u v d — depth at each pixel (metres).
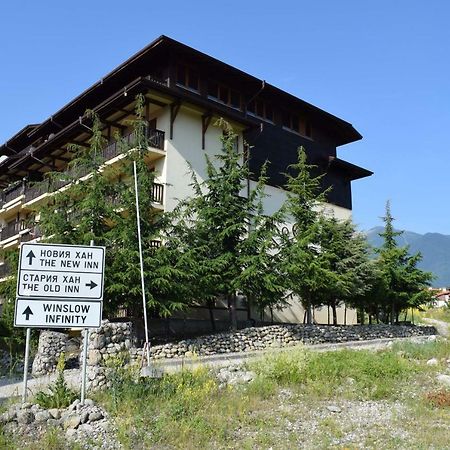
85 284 10.80
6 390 14.38
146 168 23.47
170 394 11.28
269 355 14.41
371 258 29.28
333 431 9.95
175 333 24.27
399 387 13.43
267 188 33.56
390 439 9.54
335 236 28.38
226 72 31.69
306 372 13.88
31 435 9.16
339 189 40.00
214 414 10.48
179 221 23.77
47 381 15.22
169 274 20.86
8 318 23.73
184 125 29.44
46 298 10.55
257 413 10.91
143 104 26.34
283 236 25.30
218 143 30.83
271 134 34.94
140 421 9.70
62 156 36.59
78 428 9.47
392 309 32.50
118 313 22.61
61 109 35.31
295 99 35.66
